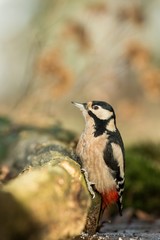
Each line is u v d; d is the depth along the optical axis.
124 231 9.16
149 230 9.45
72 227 5.89
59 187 5.77
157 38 26.00
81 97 15.99
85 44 14.73
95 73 15.74
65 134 11.73
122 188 8.08
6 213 5.35
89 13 14.95
